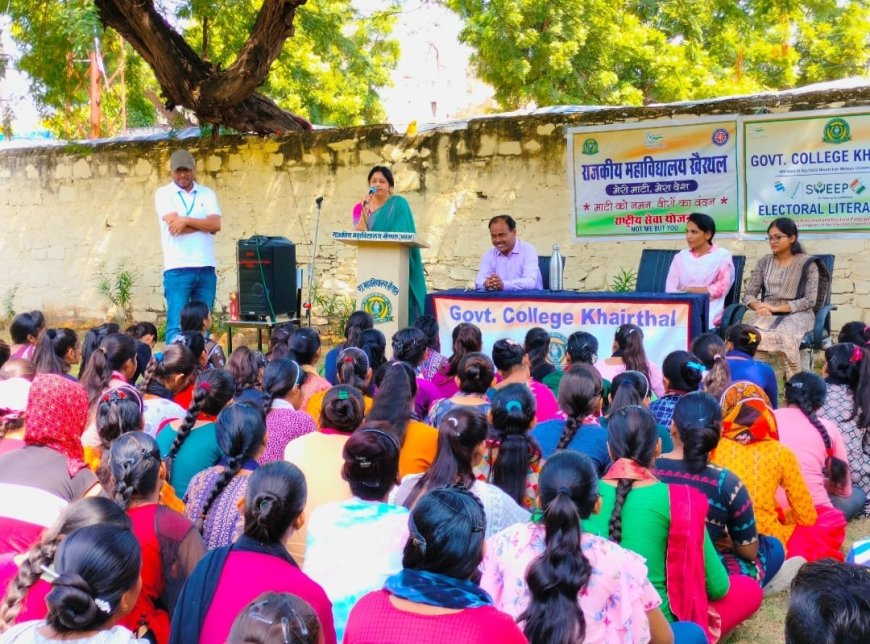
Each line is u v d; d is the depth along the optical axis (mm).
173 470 3916
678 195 10125
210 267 8789
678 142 10055
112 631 2158
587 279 10617
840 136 9352
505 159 10891
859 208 9359
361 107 21609
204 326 6379
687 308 6859
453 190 11156
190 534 2955
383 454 3025
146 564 2869
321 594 2561
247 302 9531
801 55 24047
